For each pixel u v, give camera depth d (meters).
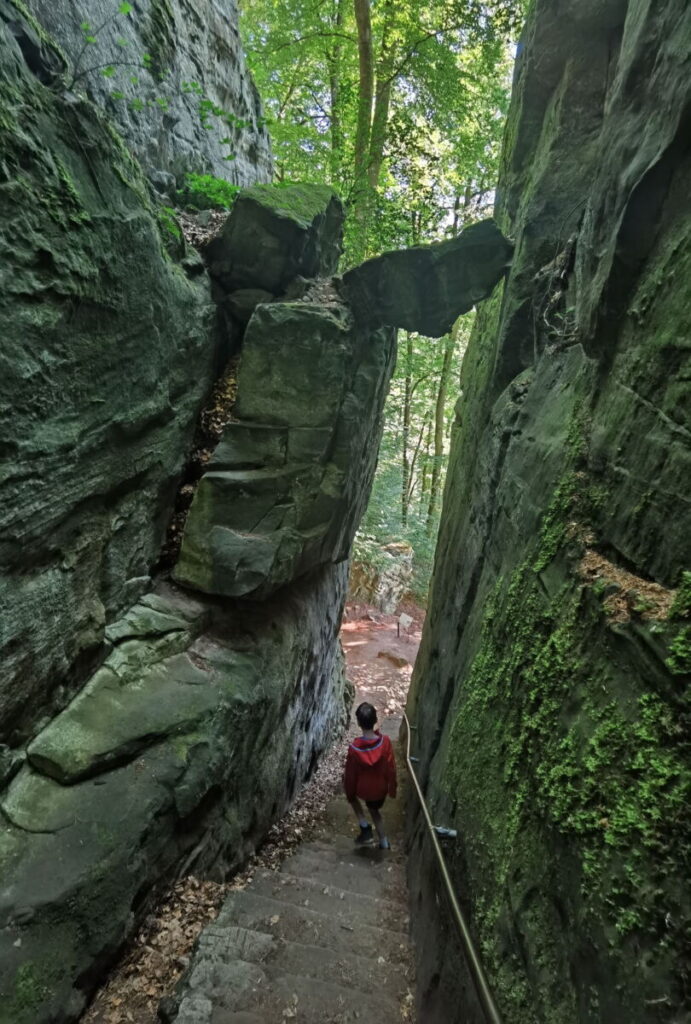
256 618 5.68
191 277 5.77
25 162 3.22
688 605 1.79
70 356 3.63
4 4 3.54
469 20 10.20
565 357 4.09
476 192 16.94
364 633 16.61
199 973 3.16
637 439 2.46
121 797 3.59
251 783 5.14
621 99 3.13
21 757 3.44
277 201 6.33
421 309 6.22
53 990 2.79
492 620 3.84
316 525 5.70
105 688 4.09
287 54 12.66
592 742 2.02
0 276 3.01
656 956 1.45
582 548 2.65
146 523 4.98
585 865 1.83
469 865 3.02
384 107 11.70
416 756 6.30
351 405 5.94
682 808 1.53
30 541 3.43
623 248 2.68
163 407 5.00
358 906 4.49
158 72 7.27
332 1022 3.02
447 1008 2.79
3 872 2.99
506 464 4.62
